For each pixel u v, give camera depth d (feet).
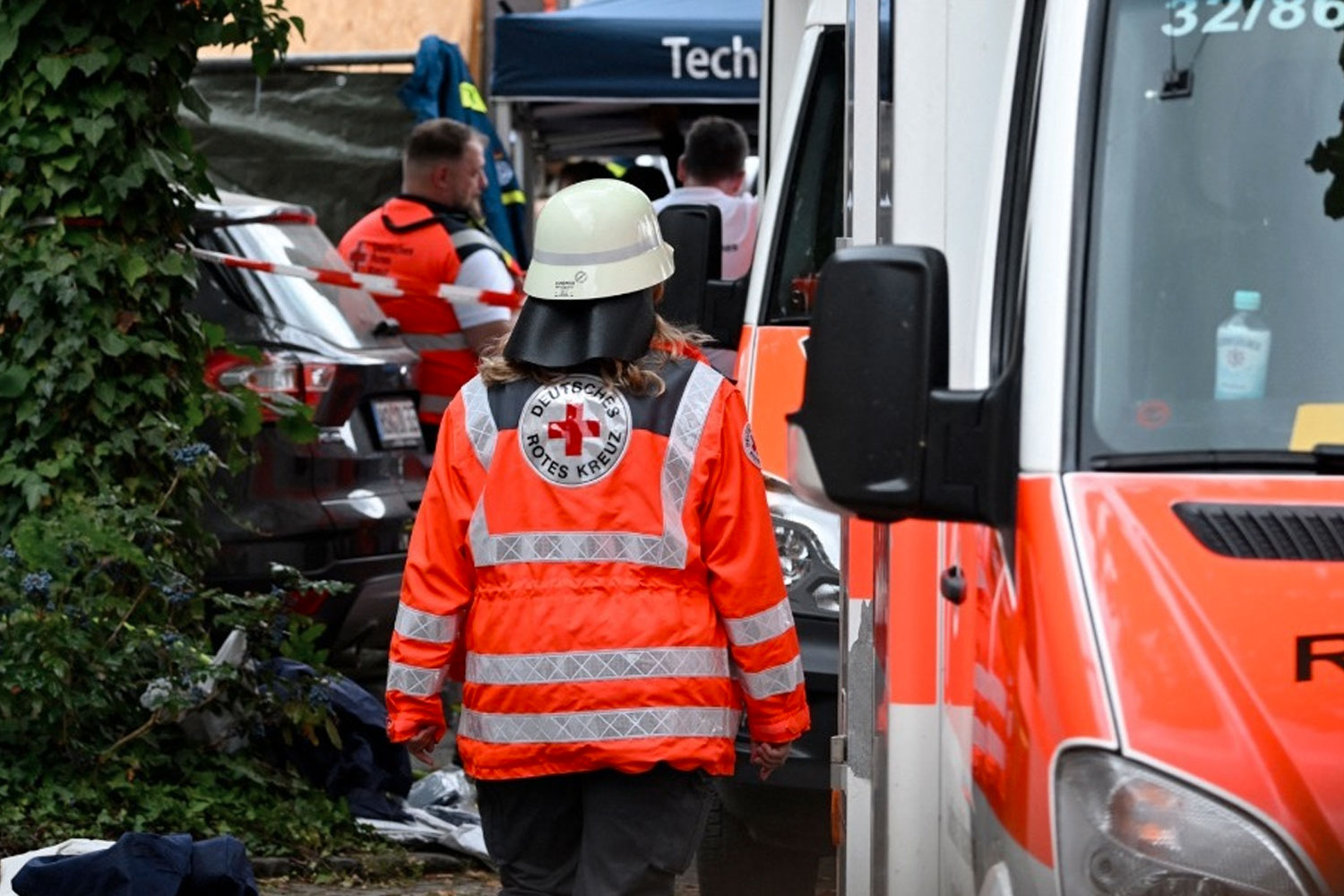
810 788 27.96
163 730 33.91
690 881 34.14
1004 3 19.30
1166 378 15.72
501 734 20.39
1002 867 15.26
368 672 45.34
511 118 64.28
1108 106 16.74
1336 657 13.98
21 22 33.42
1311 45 16.78
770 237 32.12
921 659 18.04
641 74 55.67
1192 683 13.97
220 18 34.71
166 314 34.91
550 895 21.15
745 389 30.94
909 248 15.26
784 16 36.09
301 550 41.65
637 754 20.02
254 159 63.05
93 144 33.58
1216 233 16.25
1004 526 15.40
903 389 15.16
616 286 20.49
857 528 19.81
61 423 33.86
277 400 37.24
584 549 20.21
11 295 33.76
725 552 20.38
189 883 26.37
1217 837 13.60
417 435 44.86
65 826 31.09
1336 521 14.75
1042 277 16.15
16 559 31.99
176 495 34.88
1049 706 14.39
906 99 19.24
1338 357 15.75
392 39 65.36
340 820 34.14
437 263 49.60
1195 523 14.75
